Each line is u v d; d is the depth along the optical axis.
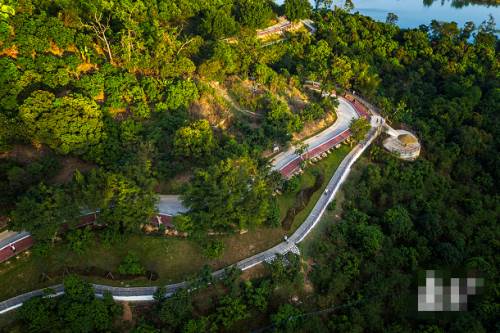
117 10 111.56
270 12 157.12
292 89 127.06
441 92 154.00
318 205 95.50
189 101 102.38
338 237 89.81
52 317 63.75
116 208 72.75
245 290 74.81
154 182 77.06
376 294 85.19
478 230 108.62
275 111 106.12
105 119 87.94
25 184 74.75
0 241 73.12
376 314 83.75
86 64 100.19
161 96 98.75
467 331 84.81
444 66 161.12
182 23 139.62
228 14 146.88
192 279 71.06
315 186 99.12
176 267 76.12
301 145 104.06
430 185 114.25
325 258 86.44
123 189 72.81
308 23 177.75
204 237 77.62
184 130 87.25
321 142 112.12
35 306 63.00
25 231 74.38
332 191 99.25
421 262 97.25
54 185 75.81
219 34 133.75
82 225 77.00
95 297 67.75
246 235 83.75
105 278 72.19
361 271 87.81
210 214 75.19
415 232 99.31
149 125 92.94
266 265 80.44
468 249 102.38
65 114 80.00
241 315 72.12
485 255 103.75
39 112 79.06
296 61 144.12
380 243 91.00
